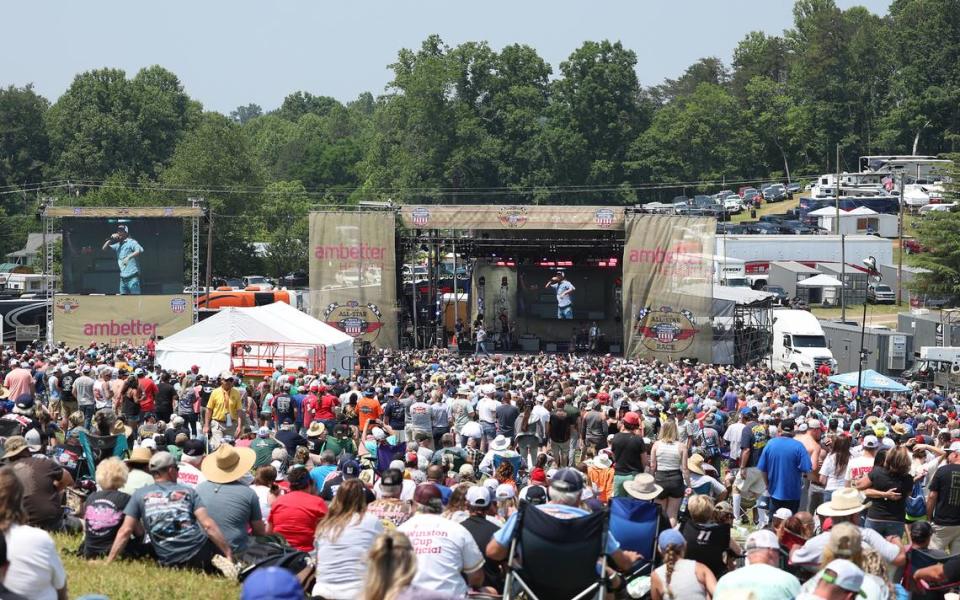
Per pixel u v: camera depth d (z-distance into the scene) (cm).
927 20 14762
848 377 4816
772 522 1698
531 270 6562
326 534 1068
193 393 2833
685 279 5778
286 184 12962
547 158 13150
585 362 4972
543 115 13400
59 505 1500
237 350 3969
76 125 13375
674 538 1114
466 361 4791
